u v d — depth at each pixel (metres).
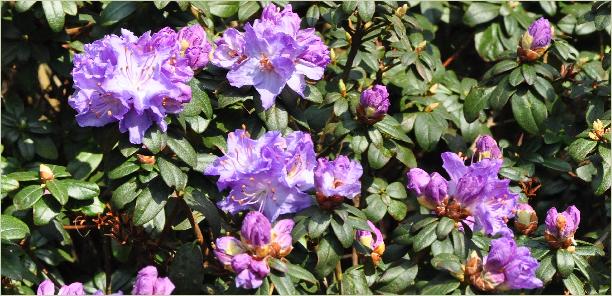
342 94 0.86
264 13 0.82
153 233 0.91
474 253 0.74
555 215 0.80
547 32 0.90
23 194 0.82
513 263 0.73
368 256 0.80
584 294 0.84
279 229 0.74
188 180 0.82
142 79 0.76
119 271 0.97
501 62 0.92
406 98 0.98
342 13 0.89
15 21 0.98
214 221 0.81
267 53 0.80
